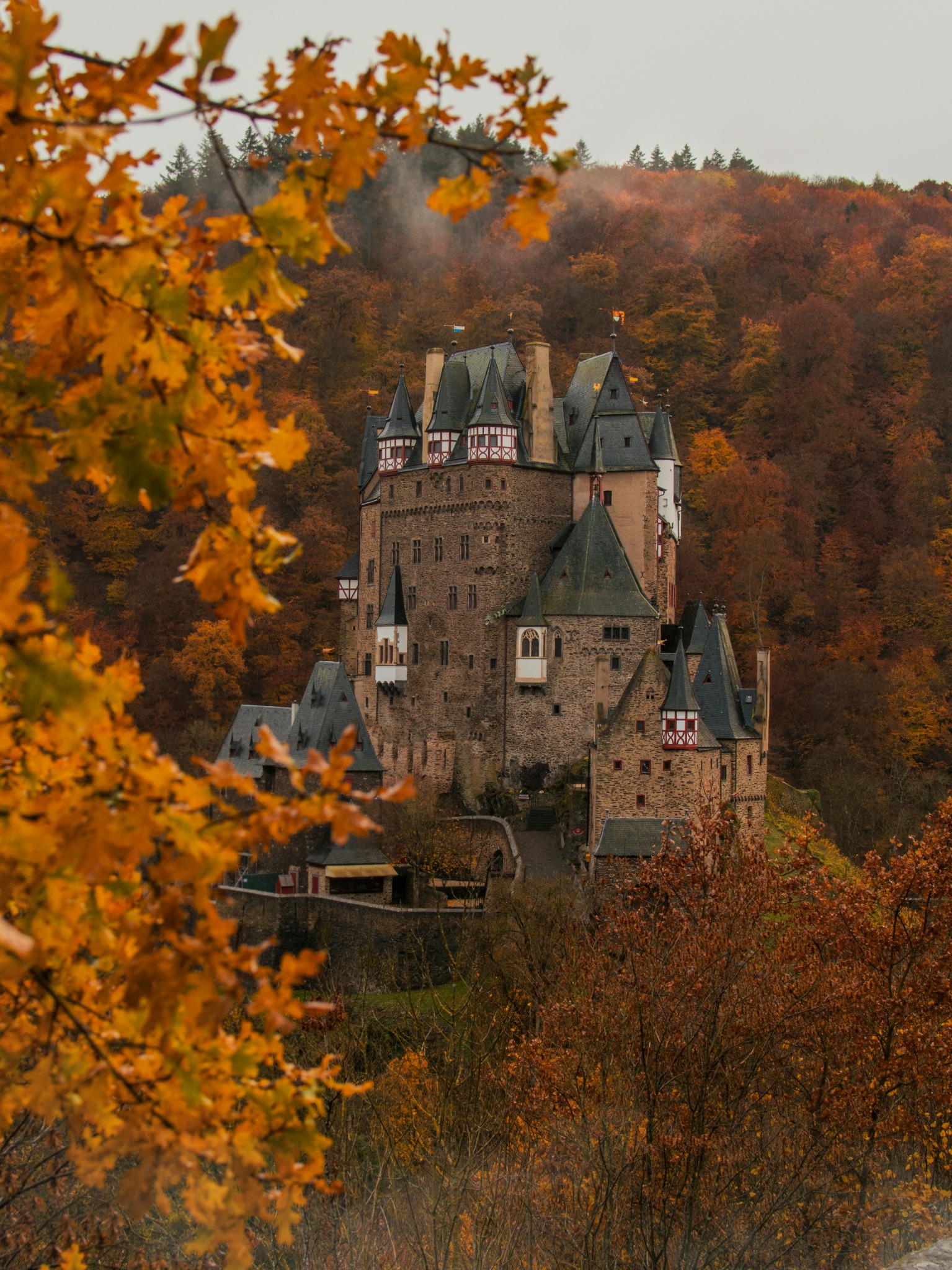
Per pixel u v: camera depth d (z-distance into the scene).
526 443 108.12
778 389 182.75
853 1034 32.97
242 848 7.12
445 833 94.12
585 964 42.06
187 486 7.53
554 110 7.36
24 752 7.30
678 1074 31.34
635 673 86.88
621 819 84.19
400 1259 25.44
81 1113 7.79
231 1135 7.84
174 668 141.12
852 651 151.50
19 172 6.70
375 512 117.81
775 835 99.75
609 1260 26.92
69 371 7.29
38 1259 12.70
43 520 156.62
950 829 36.56
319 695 99.25
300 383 183.50
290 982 7.38
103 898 7.58
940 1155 32.53
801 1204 29.20
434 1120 33.16
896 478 173.00
